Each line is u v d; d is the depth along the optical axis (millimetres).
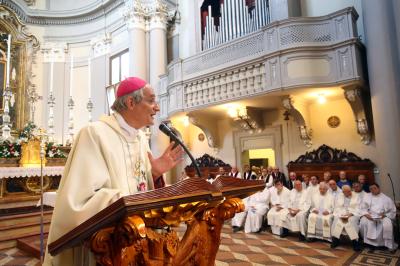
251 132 8930
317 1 7738
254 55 6996
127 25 11211
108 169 1239
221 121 9766
